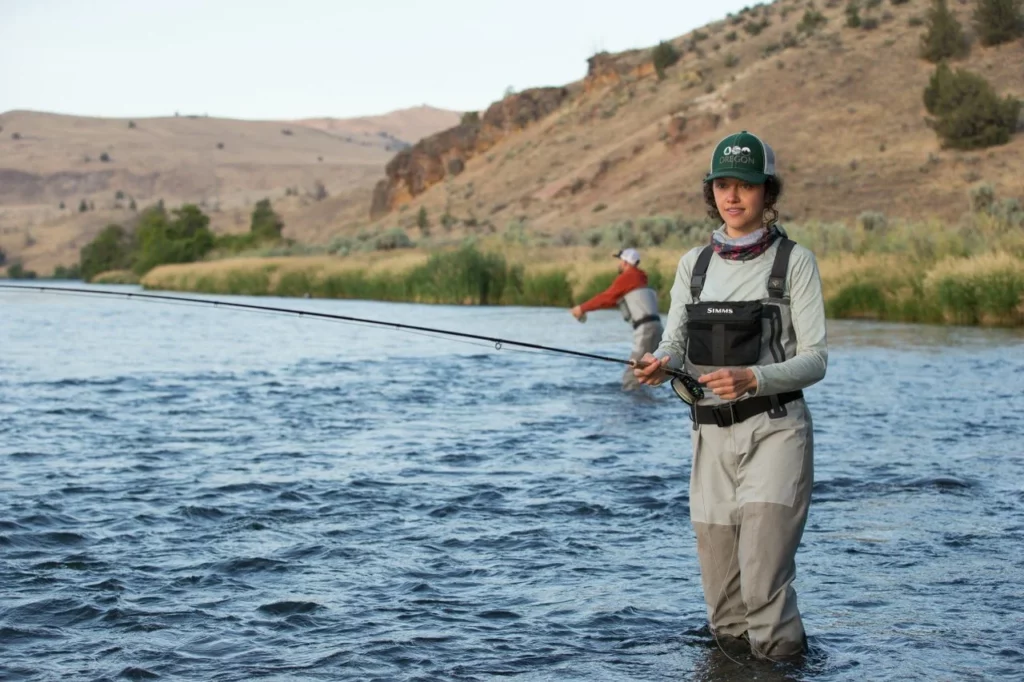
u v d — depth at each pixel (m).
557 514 6.92
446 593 5.34
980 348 18.19
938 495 7.37
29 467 8.52
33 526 6.60
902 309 25.56
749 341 4.36
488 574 5.64
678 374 4.50
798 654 4.46
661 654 4.51
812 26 95.25
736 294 4.46
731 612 4.66
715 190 4.52
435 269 41.19
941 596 5.22
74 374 15.56
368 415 11.51
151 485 7.84
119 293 6.35
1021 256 25.80
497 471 8.34
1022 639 4.64
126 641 4.70
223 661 4.46
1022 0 79.44
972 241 29.70
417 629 4.83
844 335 21.16
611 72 111.62
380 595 5.31
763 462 4.43
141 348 20.62
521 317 29.52
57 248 185.75
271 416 11.42
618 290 13.16
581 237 62.91
